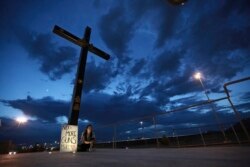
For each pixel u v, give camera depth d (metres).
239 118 4.96
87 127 7.66
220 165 2.05
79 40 10.58
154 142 12.66
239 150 3.68
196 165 2.18
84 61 10.31
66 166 2.61
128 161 3.01
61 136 8.25
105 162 2.98
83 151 7.37
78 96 9.30
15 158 4.58
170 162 2.62
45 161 3.48
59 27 10.01
